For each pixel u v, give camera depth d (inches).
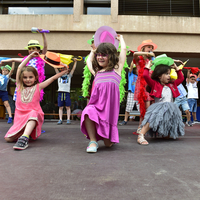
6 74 218.7
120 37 96.5
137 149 88.2
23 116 99.1
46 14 265.3
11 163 65.7
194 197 42.3
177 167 62.2
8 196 42.6
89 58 100.7
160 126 103.9
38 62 140.7
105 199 41.3
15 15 266.2
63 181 50.7
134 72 196.4
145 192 44.6
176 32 262.4
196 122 254.5
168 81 112.3
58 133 140.2
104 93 85.4
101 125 82.3
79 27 263.6
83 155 76.8
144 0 285.3
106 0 283.4
